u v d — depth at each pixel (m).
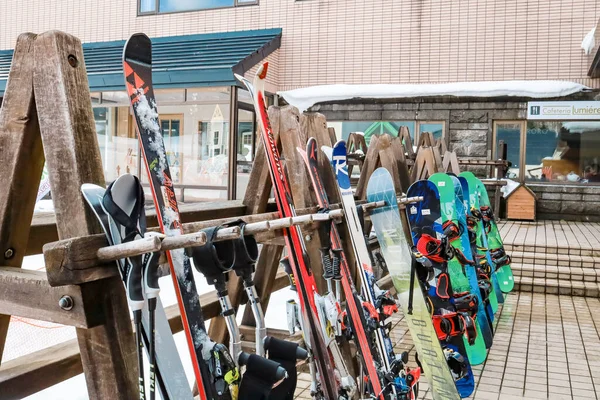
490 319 4.52
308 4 10.49
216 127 8.60
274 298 5.34
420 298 2.93
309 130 3.33
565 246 6.80
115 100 9.04
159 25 11.29
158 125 1.63
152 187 1.54
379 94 9.87
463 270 3.76
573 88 9.06
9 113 1.44
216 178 8.63
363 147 7.15
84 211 1.28
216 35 10.48
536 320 5.06
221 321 2.89
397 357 2.43
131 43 1.55
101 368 1.32
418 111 9.98
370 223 4.02
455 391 2.76
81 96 1.38
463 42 9.80
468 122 9.80
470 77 9.78
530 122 9.76
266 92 10.09
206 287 5.55
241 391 1.48
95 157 1.37
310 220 1.97
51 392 2.95
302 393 3.15
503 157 9.38
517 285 6.36
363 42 10.27
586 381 3.48
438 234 3.63
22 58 1.42
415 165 5.62
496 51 9.66
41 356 1.88
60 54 1.36
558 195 9.71
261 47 9.38
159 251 1.22
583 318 5.14
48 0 12.04
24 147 1.44
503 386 3.38
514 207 9.64
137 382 1.36
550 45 9.40
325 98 10.12
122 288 1.36
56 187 1.33
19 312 1.38
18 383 1.70
